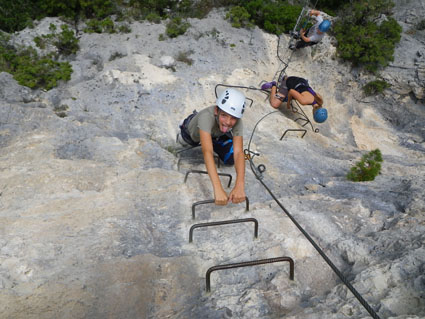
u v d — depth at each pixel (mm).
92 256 2959
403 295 2275
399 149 9570
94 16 10219
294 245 3166
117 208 3746
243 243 3256
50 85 7371
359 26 10773
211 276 2836
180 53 8984
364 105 10867
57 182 4094
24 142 5094
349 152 7324
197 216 3787
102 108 7102
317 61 10695
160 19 10273
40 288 2547
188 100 7656
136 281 2719
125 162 4957
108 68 8062
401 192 4285
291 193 4609
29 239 3082
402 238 3025
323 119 7637
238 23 10320
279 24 10531
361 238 3197
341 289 2510
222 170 5008
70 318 2332
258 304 2445
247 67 9172
